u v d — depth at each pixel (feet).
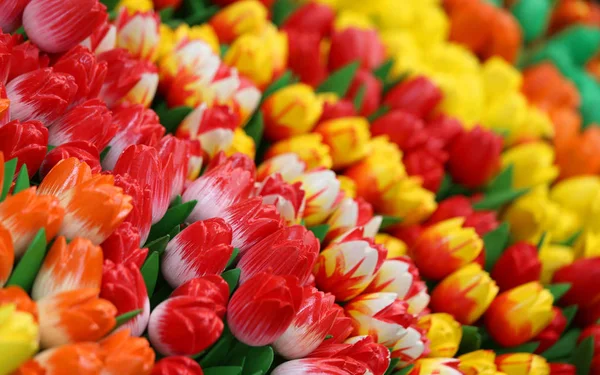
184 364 3.37
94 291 3.29
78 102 3.66
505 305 4.07
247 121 4.15
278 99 4.14
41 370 3.22
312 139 4.12
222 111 3.87
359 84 4.50
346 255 3.74
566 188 4.92
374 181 4.19
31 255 3.32
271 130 4.18
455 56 5.35
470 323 4.07
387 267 3.83
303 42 4.44
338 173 4.29
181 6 4.46
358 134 4.17
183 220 3.62
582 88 6.36
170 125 3.93
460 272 4.05
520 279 4.19
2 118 3.47
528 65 6.52
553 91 5.90
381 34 5.34
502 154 5.08
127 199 3.39
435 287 4.12
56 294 3.29
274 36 4.32
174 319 3.38
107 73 3.77
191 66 3.98
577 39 6.82
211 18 4.42
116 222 3.38
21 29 3.71
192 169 3.79
